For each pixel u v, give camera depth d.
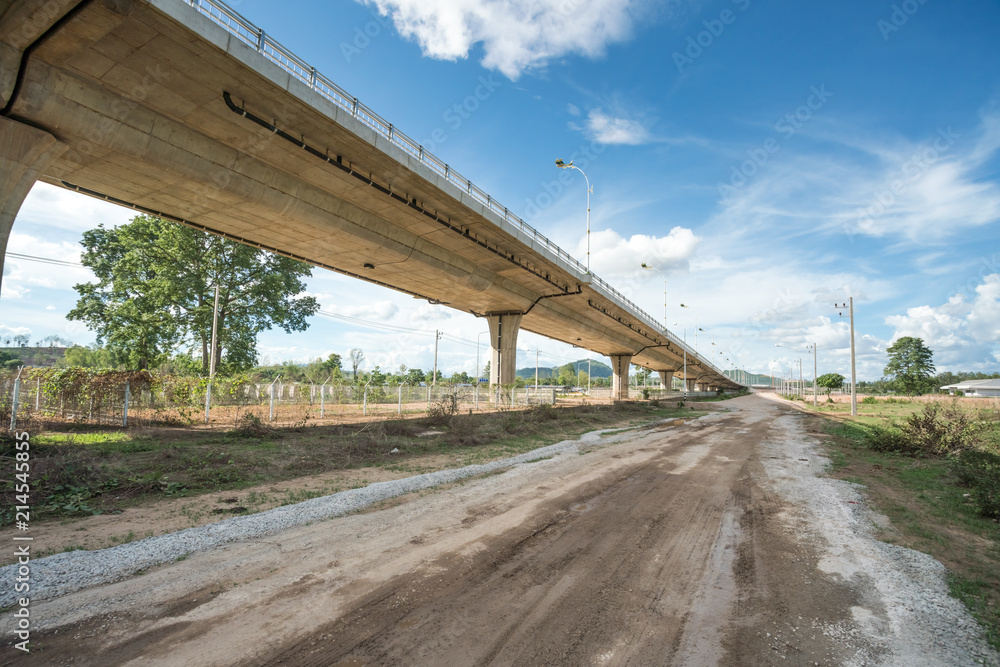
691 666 3.73
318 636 4.09
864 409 44.69
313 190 22.45
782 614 4.64
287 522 7.15
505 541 6.62
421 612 4.56
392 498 8.93
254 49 14.48
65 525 6.81
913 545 6.64
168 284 36.03
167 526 6.88
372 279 35.75
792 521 7.78
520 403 45.12
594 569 5.70
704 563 5.93
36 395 16.95
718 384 148.25
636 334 69.38
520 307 46.44
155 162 16.89
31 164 14.42
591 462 13.29
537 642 4.05
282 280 41.78
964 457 11.02
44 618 4.26
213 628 4.19
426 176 22.53
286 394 29.94
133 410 19.05
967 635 4.27
